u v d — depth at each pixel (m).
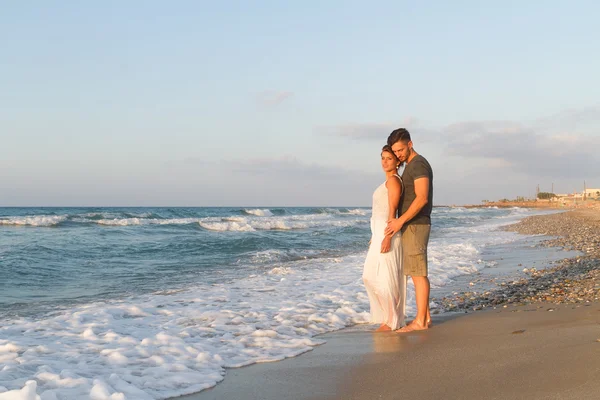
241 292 7.40
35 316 6.00
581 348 3.40
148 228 24.22
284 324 5.19
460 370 3.20
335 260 12.01
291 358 3.88
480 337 4.18
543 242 17.27
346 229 26.03
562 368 3.01
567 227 26.66
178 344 4.19
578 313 5.11
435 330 4.70
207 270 10.41
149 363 3.72
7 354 3.91
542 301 6.32
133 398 2.93
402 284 4.98
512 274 9.40
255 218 35.84
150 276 9.53
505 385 2.83
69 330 4.93
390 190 4.89
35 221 25.41
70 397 2.87
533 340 3.82
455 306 6.35
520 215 60.06
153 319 5.51
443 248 14.11
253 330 4.90
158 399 3.00
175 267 10.89
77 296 7.46
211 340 4.48
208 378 3.35
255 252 13.99
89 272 10.00
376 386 3.05
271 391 3.09
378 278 4.93
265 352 4.06
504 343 3.82
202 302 6.59
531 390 2.70
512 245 16.50
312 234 21.61
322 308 6.09
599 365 2.98
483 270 10.12
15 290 7.96
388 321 4.92
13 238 16.95
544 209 93.69
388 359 3.65
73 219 26.83
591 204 94.88
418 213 4.85
